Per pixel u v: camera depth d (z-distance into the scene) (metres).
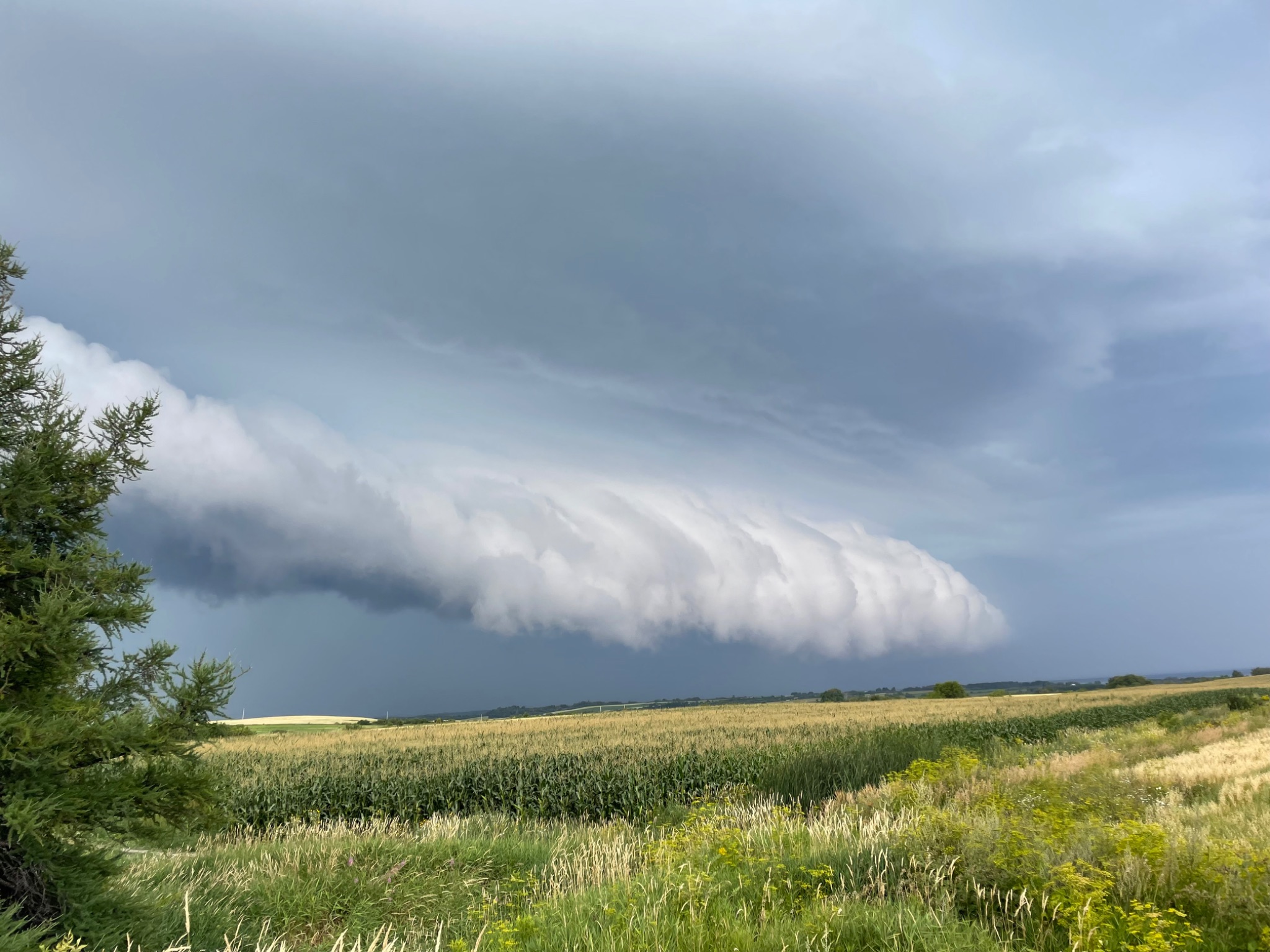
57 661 6.52
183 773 6.94
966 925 5.93
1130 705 54.06
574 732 38.66
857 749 22.25
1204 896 6.37
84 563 7.09
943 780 15.41
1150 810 11.09
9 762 6.02
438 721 91.81
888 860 7.54
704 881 7.34
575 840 13.15
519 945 6.30
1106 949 5.49
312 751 31.61
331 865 9.94
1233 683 109.19
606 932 6.01
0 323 7.53
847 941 5.69
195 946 6.83
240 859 10.62
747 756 23.52
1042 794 12.05
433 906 9.18
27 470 6.96
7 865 6.12
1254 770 15.76
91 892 6.57
